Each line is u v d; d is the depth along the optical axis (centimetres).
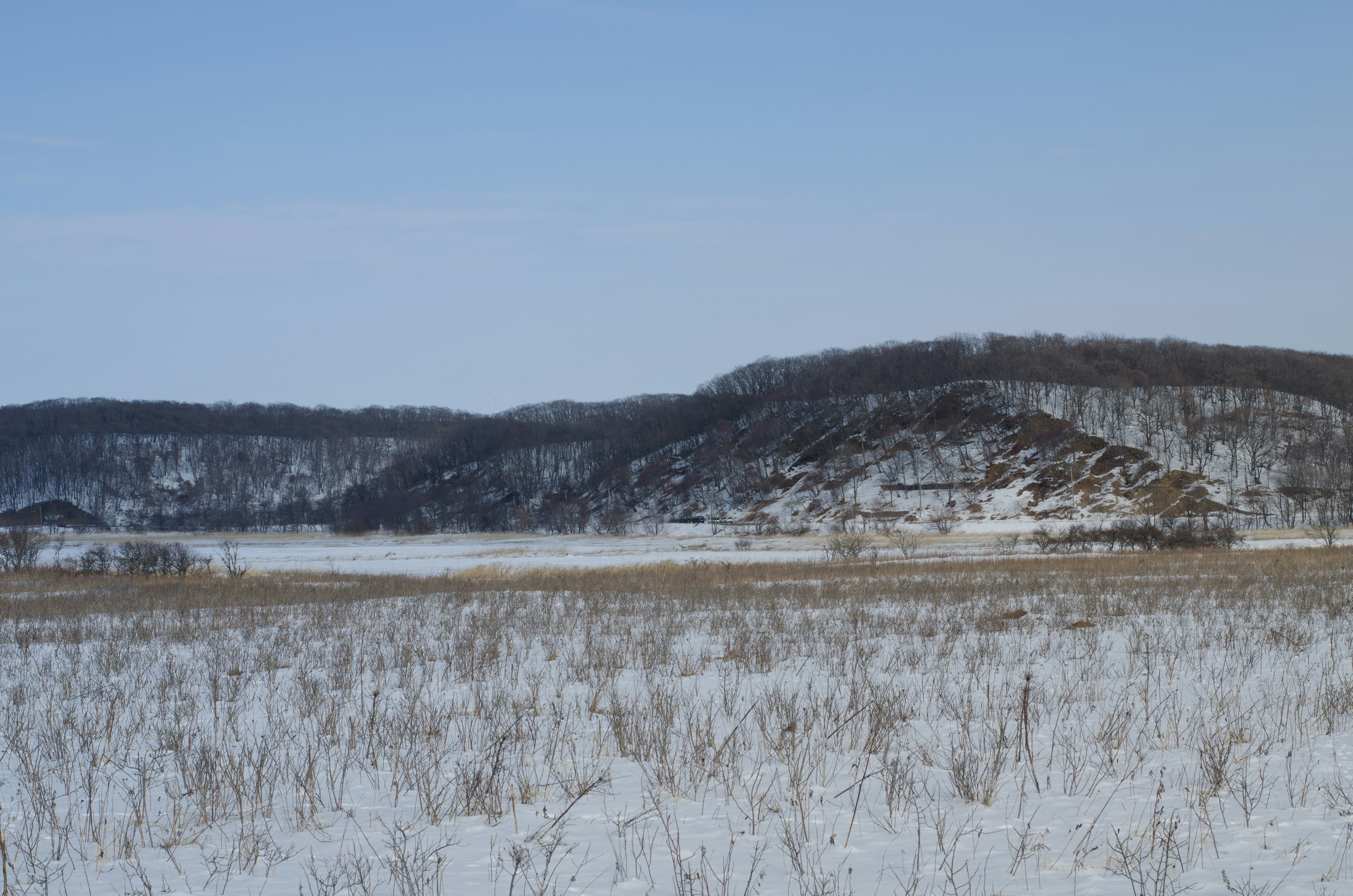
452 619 2128
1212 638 1570
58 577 4294
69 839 666
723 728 968
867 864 564
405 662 1478
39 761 909
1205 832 607
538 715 1073
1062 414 12138
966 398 13362
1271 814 643
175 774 859
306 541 11262
